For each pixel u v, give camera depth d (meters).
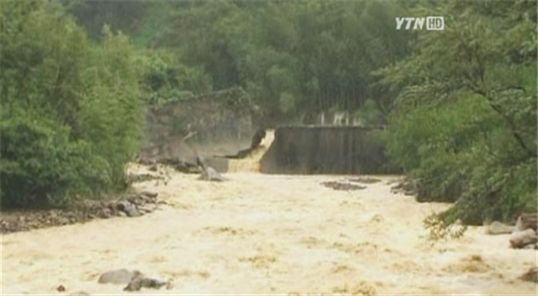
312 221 29.62
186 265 20.97
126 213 31.22
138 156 51.59
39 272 20.09
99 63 38.47
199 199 37.19
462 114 32.88
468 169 20.45
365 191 42.50
